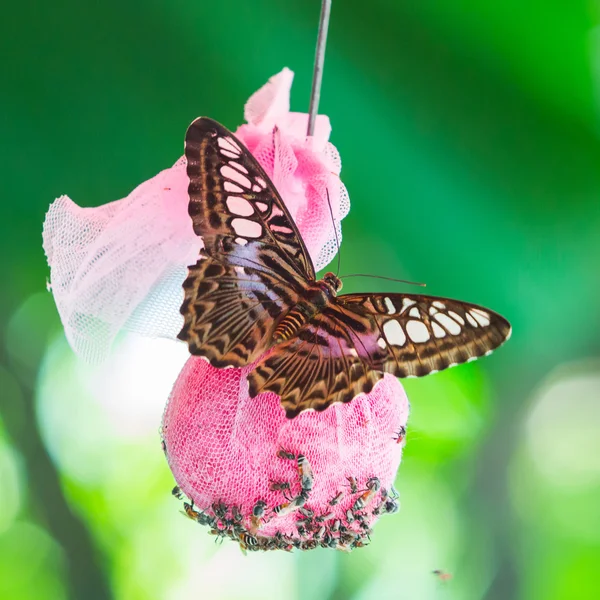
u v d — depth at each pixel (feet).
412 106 4.42
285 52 4.39
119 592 4.90
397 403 3.87
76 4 4.39
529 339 4.80
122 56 4.40
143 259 3.88
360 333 3.81
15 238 4.47
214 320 3.80
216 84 4.41
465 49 4.38
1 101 4.39
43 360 4.83
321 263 3.92
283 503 3.81
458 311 3.78
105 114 4.42
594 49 4.38
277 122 3.92
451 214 4.47
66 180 4.42
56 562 4.75
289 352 3.80
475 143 4.44
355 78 4.40
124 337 4.63
